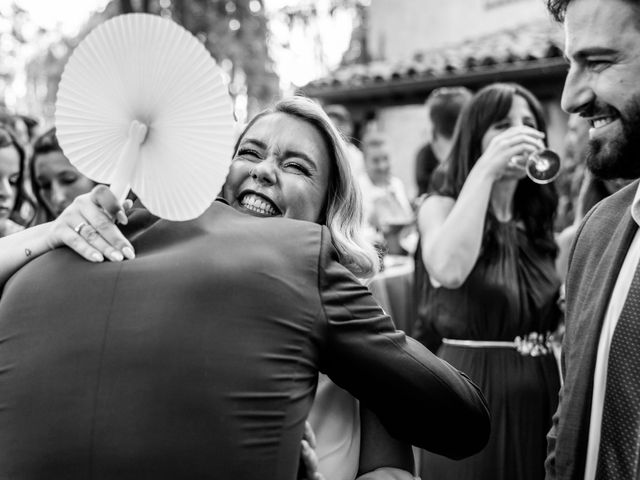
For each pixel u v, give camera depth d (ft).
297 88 5.83
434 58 29.96
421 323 9.54
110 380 3.59
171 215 3.93
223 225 4.12
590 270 5.24
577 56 4.72
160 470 3.50
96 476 3.51
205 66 3.81
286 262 3.95
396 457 5.02
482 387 8.28
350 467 4.82
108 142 4.04
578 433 4.90
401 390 4.17
